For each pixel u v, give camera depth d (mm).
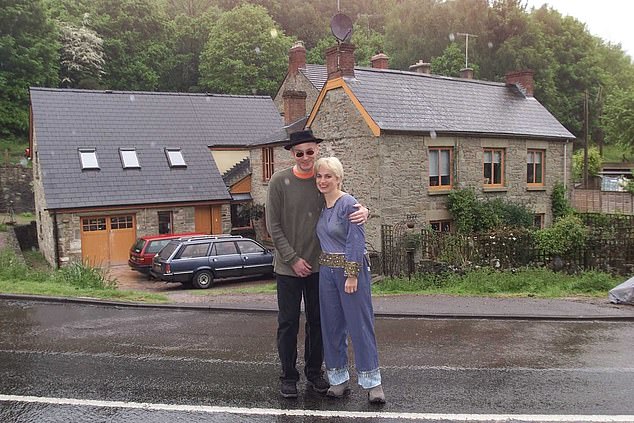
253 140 28312
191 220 23781
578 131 48719
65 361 5797
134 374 5367
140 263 18359
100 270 12828
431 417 4273
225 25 46094
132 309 8703
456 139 18031
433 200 17641
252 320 7949
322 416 4293
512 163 19750
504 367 5648
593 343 6695
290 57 34250
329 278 4598
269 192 4719
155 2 54219
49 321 7762
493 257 13523
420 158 17281
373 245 16703
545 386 5039
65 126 23953
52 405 4543
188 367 5605
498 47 46750
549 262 13305
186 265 16203
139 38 50938
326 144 18375
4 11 39469
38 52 41906
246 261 17109
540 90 45750
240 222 26672
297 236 4711
